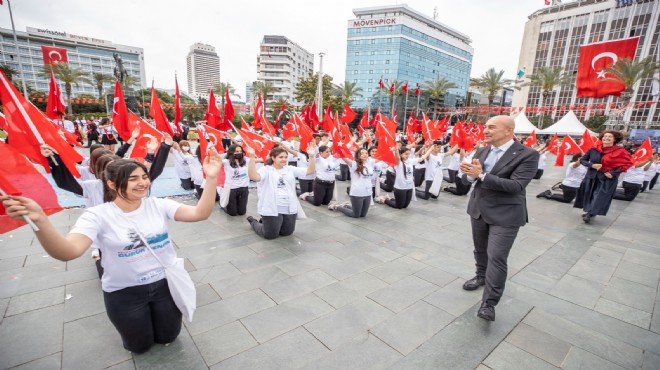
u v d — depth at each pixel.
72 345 2.58
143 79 105.88
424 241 5.27
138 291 2.25
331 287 3.66
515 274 4.17
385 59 76.12
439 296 3.53
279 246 4.83
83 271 3.83
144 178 2.10
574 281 4.00
